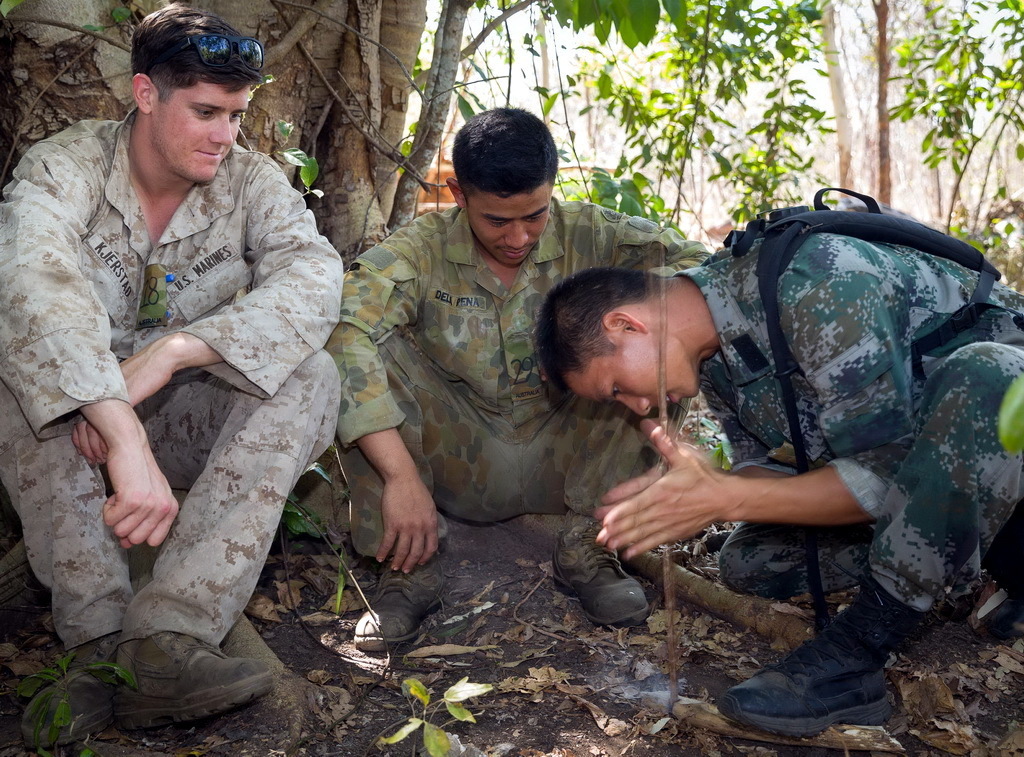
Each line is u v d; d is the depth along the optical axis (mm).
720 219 8898
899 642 2094
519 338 2727
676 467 1986
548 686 2299
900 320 2064
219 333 2117
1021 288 6320
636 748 2062
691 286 2193
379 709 2219
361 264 2633
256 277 2420
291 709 2107
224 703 1961
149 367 2049
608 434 2668
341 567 2705
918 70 6707
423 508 2457
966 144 6102
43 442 2072
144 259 2438
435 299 2736
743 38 5160
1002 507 1965
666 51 5320
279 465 2154
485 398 2773
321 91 3754
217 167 2404
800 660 2100
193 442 2527
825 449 2250
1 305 1970
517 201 2461
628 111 5207
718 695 2256
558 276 2797
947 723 2082
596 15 2725
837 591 2660
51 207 2168
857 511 2027
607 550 2678
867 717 2094
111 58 3197
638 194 4074
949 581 2014
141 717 2018
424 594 2613
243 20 3479
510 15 3781
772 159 5930
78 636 2115
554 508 2924
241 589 2115
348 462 2590
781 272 2045
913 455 1973
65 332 1941
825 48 9047
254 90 3516
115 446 1909
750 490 1991
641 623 2639
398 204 4047
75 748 2004
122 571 2172
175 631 2033
